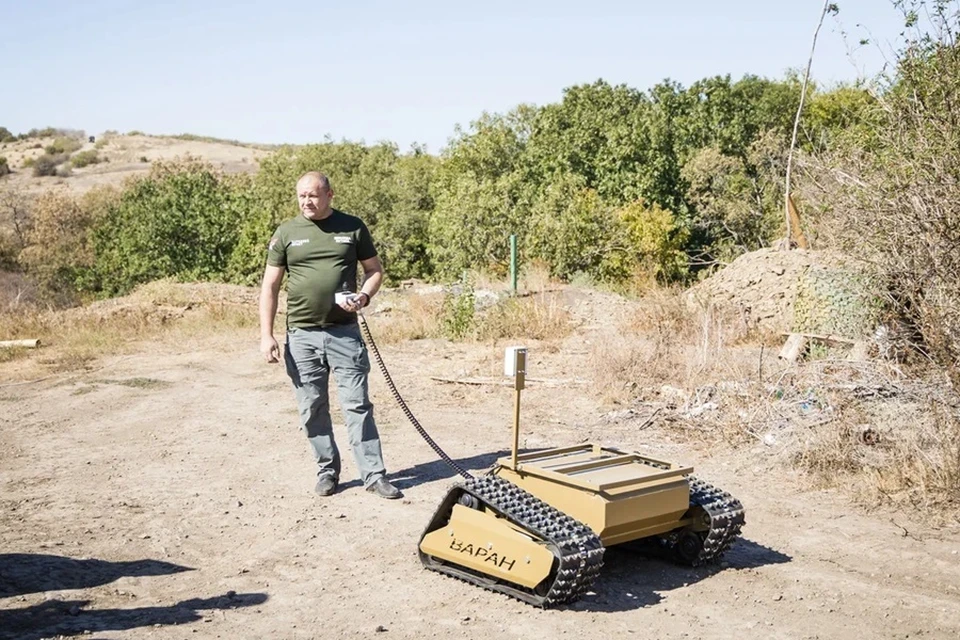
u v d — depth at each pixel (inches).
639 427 381.1
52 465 346.3
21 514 285.6
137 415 431.5
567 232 1235.9
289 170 2454.5
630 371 446.6
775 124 1763.0
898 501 286.5
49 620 203.8
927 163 338.0
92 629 199.3
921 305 338.6
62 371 543.5
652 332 527.5
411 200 2139.5
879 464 308.2
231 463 343.9
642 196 1657.2
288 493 304.3
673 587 225.8
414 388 468.8
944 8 348.5
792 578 231.5
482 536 220.7
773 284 565.3
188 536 263.9
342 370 296.8
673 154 1765.5
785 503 289.9
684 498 227.5
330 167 2391.7
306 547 253.6
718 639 196.5
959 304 327.0
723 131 1763.0
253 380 506.9
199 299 796.6
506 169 2036.2
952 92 342.0
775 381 386.3
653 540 247.3
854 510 282.8
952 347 329.1
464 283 657.0
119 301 808.9
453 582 228.2
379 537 260.7
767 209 1525.6
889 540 257.8
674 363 454.6
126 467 341.4
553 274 1026.1
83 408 449.1
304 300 293.1
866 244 362.9
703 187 1654.8
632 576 233.1
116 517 281.9
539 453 241.6
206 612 210.1
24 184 4116.6
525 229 1432.1
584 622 204.5
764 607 213.9
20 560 242.5
